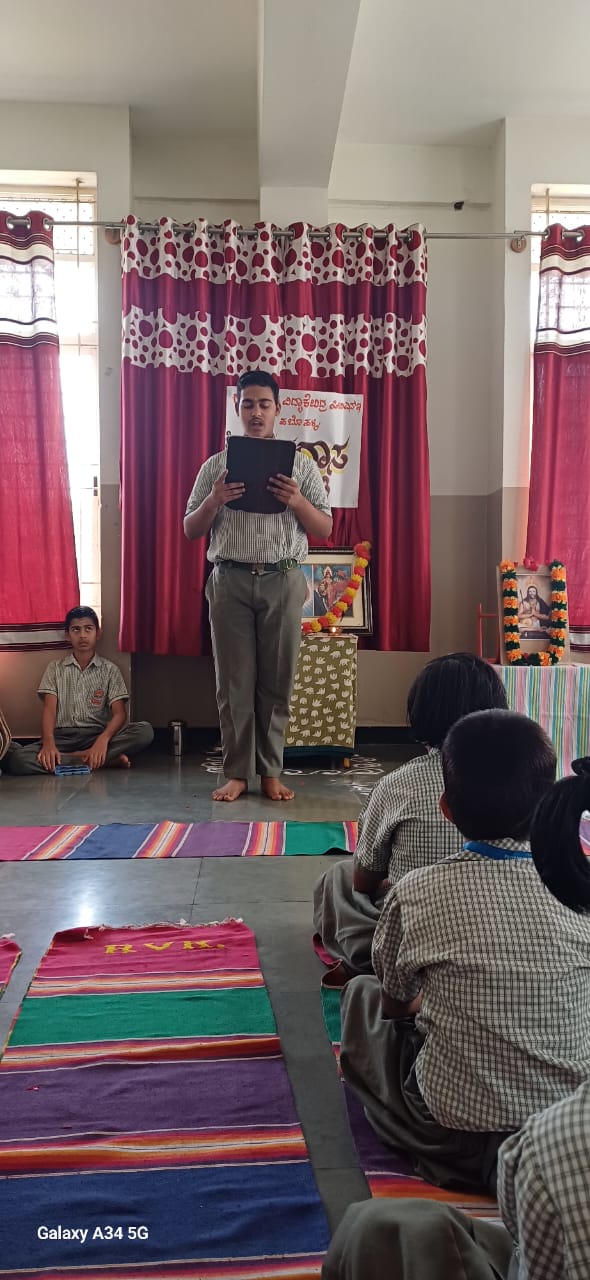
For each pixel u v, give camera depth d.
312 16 3.54
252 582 3.64
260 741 3.80
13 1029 1.71
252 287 4.78
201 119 4.96
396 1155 1.34
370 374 4.92
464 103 4.73
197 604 4.81
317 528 3.60
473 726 1.21
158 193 5.14
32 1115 1.42
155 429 4.80
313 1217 1.19
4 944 2.13
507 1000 1.17
